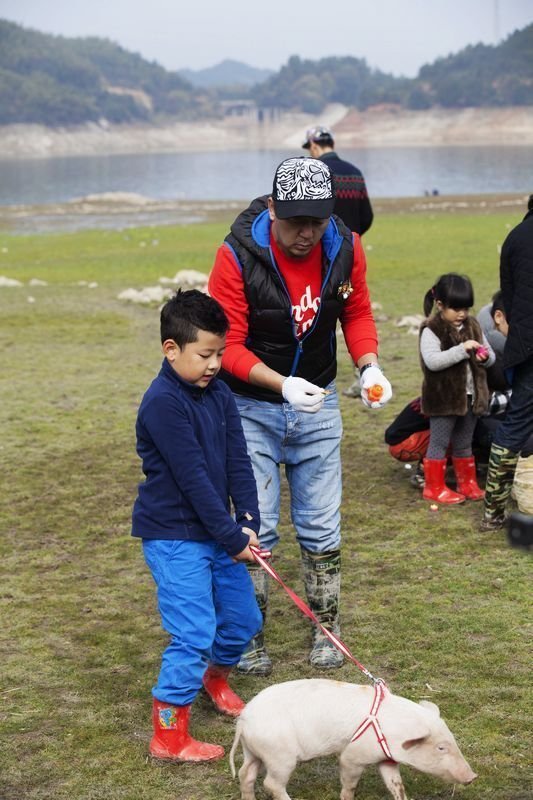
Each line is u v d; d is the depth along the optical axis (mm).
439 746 3305
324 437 4613
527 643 4684
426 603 5168
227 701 4211
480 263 19484
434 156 155375
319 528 4641
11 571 5812
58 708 4266
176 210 44938
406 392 9625
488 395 6539
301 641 4844
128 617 5160
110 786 3697
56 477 7535
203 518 3785
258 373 4355
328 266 4449
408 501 6816
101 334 13273
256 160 175000
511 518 2645
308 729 3406
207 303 3773
